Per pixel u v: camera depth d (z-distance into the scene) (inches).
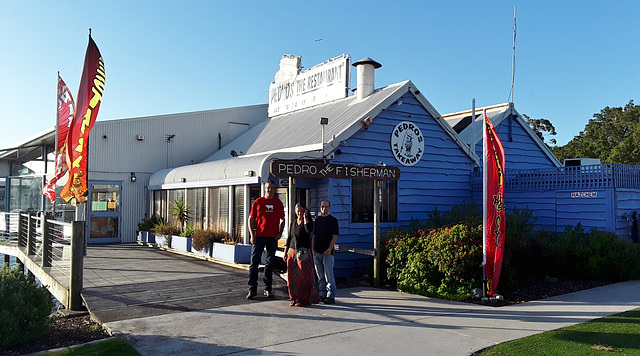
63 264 382.0
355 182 475.5
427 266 365.4
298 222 321.4
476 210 479.5
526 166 696.4
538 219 515.8
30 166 840.3
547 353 220.7
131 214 719.7
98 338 251.1
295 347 230.5
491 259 342.6
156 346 230.4
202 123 792.9
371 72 577.3
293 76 749.3
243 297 335.9
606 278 424.5
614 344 234.2
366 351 225.1
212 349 226.5
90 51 397.1
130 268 450.9
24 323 244.1
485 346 232.5
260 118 853.8
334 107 618.8
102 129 697.6
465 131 674.2
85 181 398.0
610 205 456.1
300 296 315.0
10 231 629.0
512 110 676.1
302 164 358.0
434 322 280.5
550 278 426.9
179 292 344.8
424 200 537.0
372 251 403.5
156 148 745.6
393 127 511.8
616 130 1678.2
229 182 510.6
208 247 510.9
